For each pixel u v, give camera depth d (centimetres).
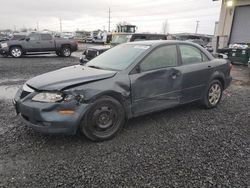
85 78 397
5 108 567
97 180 301
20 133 429
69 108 368
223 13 1702
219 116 530
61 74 426
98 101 391
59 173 315
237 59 1395
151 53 462
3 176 307
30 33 1923
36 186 289
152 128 459
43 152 365
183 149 380
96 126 396
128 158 352
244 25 1593
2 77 974
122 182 298
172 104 492
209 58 564
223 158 356
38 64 1423
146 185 293
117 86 410
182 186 292
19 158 348
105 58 498
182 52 512
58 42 1950
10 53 1859
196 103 588
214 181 302
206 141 409
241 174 317
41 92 377
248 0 1530
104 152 368
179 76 490
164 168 328
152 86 453
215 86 575
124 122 432
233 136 430
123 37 1357
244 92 759
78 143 395
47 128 367
